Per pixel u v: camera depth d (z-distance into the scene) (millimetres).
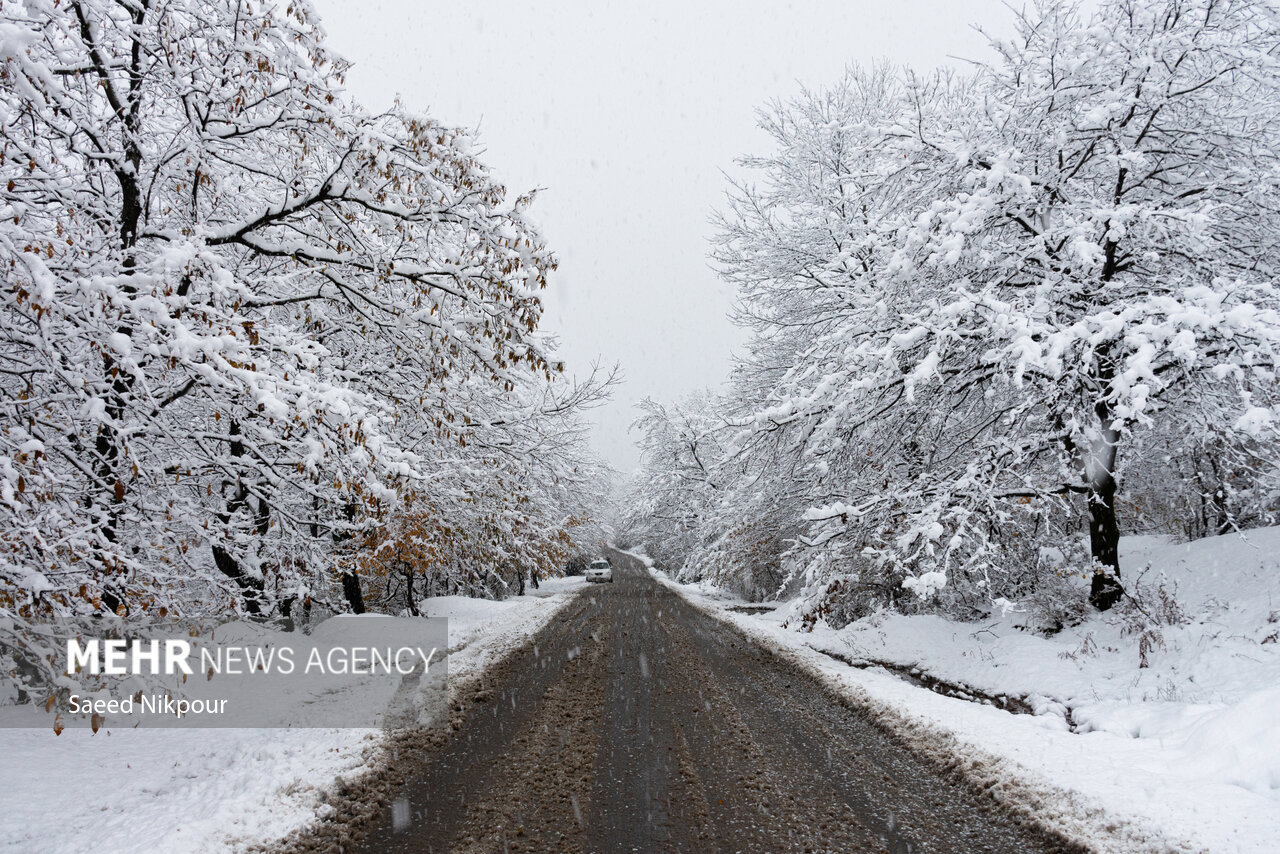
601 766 6309
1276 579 9125
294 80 7633
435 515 12711
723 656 12875
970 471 10758
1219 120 10273
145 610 5930
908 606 14930
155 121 8414
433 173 8062
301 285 10086
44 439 6102
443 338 8578
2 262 5242
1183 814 4832
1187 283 10023
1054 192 10953
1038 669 9430
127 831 4715
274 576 9328
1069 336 8648
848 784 5871
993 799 5508
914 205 12234
